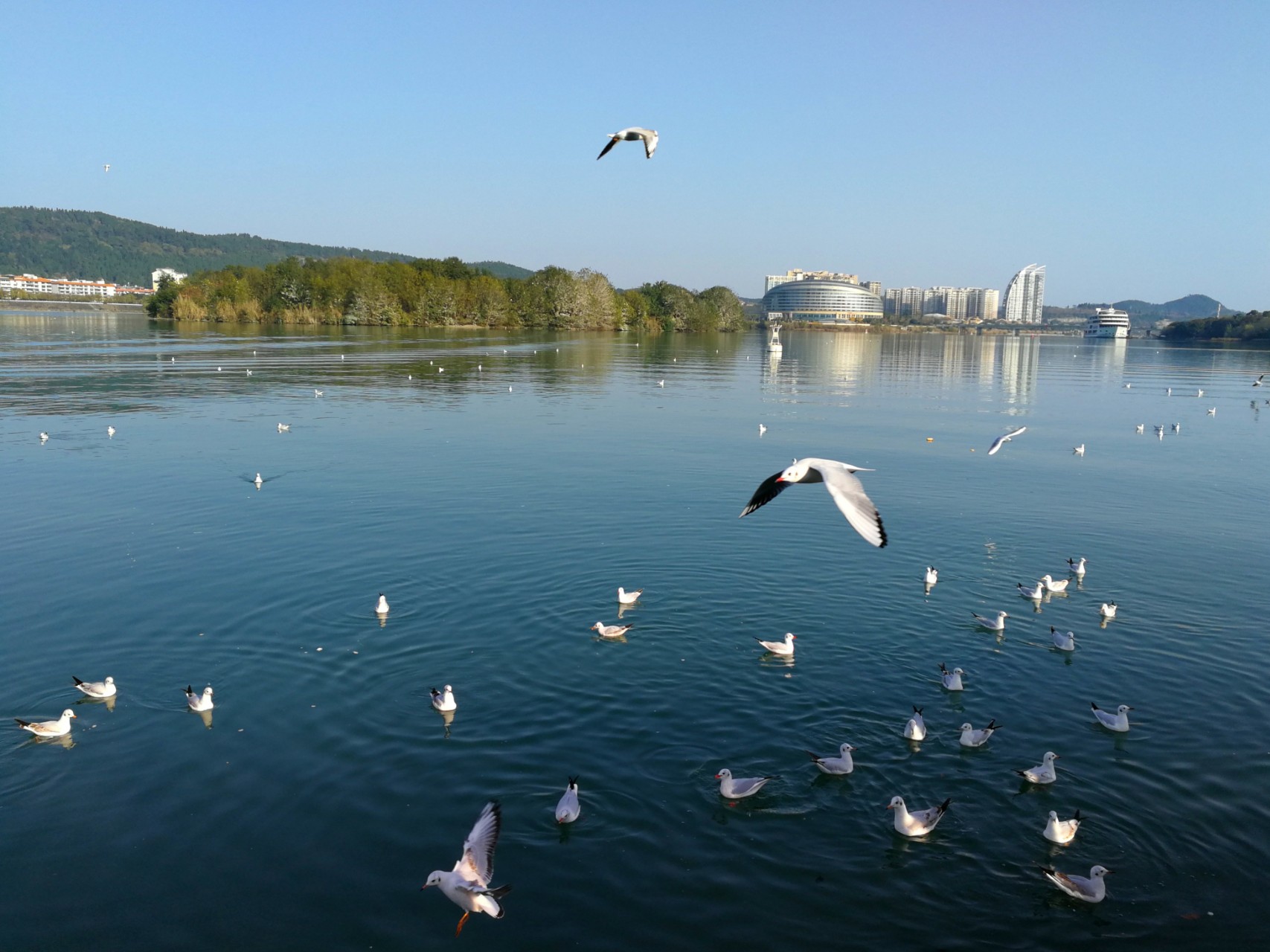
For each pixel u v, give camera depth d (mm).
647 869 15570
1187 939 14133
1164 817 17109
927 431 62344
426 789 17766
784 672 22734
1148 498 42031
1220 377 121812
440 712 20547
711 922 14383
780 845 16266
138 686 21703
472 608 26484
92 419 58500
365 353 122250
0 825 16594
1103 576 30297
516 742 19406
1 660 22969
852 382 103625
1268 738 19922
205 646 23859
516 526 34750
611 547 32125
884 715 20734
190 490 39875
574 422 62906
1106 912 14672
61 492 39188
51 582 28141
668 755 19016
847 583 29047
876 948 13898
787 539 33531
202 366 96250
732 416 68375
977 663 23406
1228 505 40812
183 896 14883
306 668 22688
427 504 37969
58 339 140750
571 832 16469
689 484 42562
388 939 14031
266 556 30703
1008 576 30094
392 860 15766
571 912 14586
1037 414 74312
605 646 24062
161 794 17578
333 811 17094
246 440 52562
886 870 15656
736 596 27734
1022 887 15273
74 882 15180
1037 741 19750
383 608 25844
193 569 29422
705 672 22641
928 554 32312
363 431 56594
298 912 14562
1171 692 21969
